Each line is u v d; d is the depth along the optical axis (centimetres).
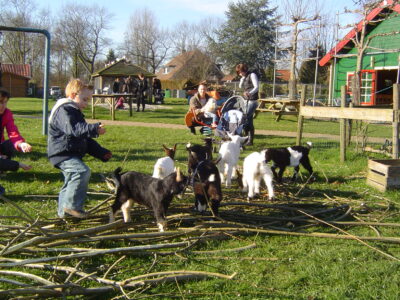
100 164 837
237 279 370
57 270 369
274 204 593
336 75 2467
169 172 621
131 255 412
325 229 511
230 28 5459
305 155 750
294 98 2603
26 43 7294
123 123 1722
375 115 838
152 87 3828
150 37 7625
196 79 5978
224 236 467
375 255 430
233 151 713
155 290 350
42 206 559
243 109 1140
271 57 5256
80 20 7031
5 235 427
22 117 1922
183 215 515
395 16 2023
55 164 498
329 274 387
